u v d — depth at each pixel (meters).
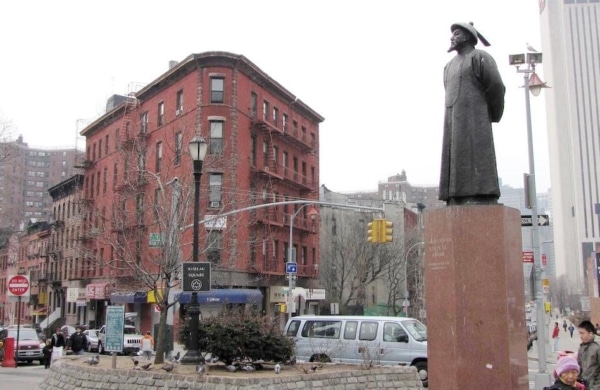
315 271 53.91
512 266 8.79
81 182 59.31
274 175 45.09
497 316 8.49
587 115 145.62
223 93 42.25
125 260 20.62
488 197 9.09
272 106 48.38
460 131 9.26
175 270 18.94
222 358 14.52
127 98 48.94
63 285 62.12
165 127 37.91
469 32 9.55
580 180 143.88
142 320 46.69
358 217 63.94
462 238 8.78
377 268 59.12
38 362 30.58
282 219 47.91
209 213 35.44
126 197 27.42
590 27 149.62
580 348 8.50
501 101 9.31
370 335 18.80
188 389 12.65
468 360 8.48
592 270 76.19
